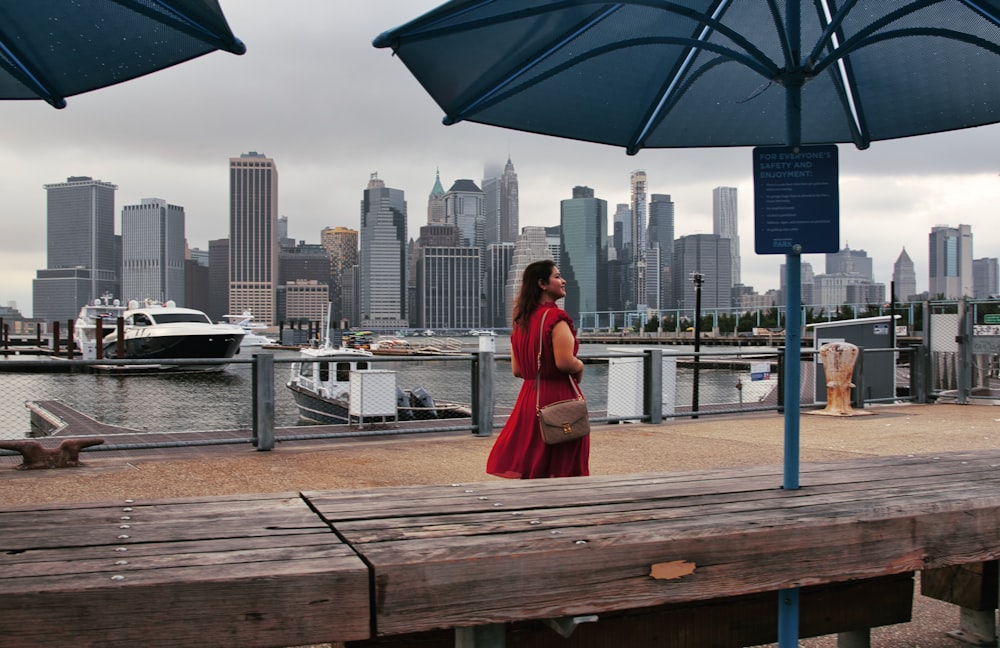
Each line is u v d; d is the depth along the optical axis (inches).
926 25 153.4
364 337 4119.1
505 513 100.3
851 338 537.0
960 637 146.5
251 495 111.1
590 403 1139.9
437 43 140.7
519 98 169.9
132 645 69.2
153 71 147.2
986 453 158.4
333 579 74.8
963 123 176.6
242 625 72.2
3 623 66.1
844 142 194.5
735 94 181.6
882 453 320.2
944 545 106.7
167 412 496.1
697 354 445.1
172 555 79.3
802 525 96.5
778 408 483.2
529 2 134.0
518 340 176.9
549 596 83.0
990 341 521.3
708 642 109.2
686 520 96.9
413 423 432.1
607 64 167.2
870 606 122.0
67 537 86.2
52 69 148.0
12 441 277.7
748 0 161.5
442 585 78.7
